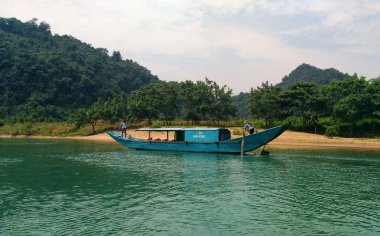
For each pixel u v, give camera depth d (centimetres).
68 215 1877
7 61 16938
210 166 3612
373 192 2434
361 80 7688
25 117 12456
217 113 9312
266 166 3609
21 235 1585
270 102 8231
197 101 9356
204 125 9356
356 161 4006
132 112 9800
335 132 7269
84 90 19075
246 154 4672
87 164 3769
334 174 3136
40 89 16888
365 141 6744
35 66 17062
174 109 10831
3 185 2641
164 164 3762
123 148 5853
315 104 7875
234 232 1633
